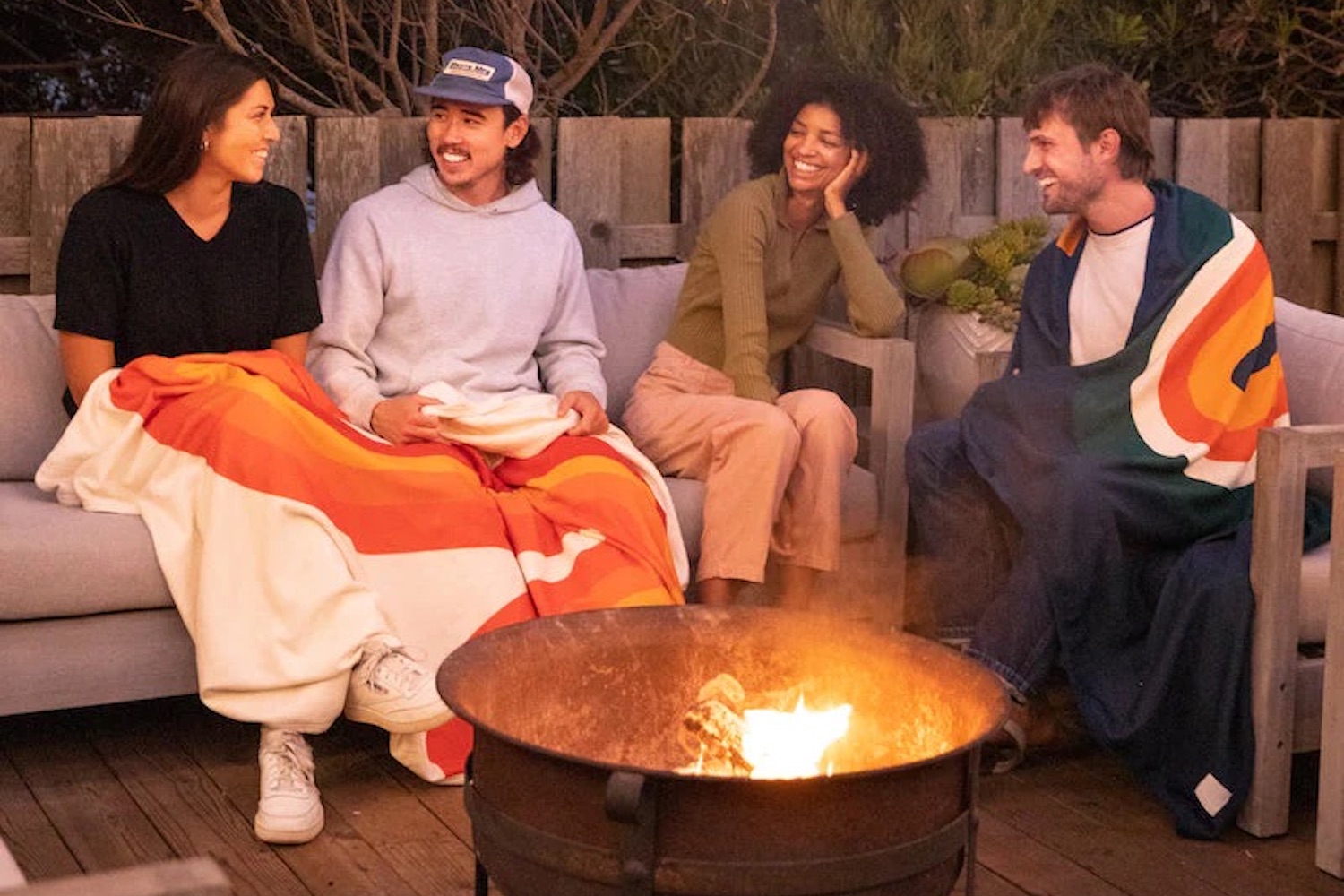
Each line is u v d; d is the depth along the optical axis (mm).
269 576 3174
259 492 3176
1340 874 2961
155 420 3268
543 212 3889
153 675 3277
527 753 2043
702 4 5195
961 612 3617
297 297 3605
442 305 3732
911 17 4832
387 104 4930
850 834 2004
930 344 4312
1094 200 3465
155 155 3412
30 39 5613
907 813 2043
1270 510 3027
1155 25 5340
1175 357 3373
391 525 3303
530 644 2342
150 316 3455
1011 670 3295
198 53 3416
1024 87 4996
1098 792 3342
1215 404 3357
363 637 3141
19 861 2928
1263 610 3057
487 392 3754
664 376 3965
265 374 3346
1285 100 5406
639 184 4484
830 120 3887
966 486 3586
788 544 3766
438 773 3246
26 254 3908
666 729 2436
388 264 3703
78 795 3209
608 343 4105
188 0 5332
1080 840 3117
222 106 3377
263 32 5395
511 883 2133
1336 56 5332
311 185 4773
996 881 2949
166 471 3250
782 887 1991
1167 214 3455
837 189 3932
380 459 3332
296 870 2930
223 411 3213
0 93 5625
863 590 3914
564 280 3900
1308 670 3121
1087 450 3371
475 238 3775
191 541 3221
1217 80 5449
